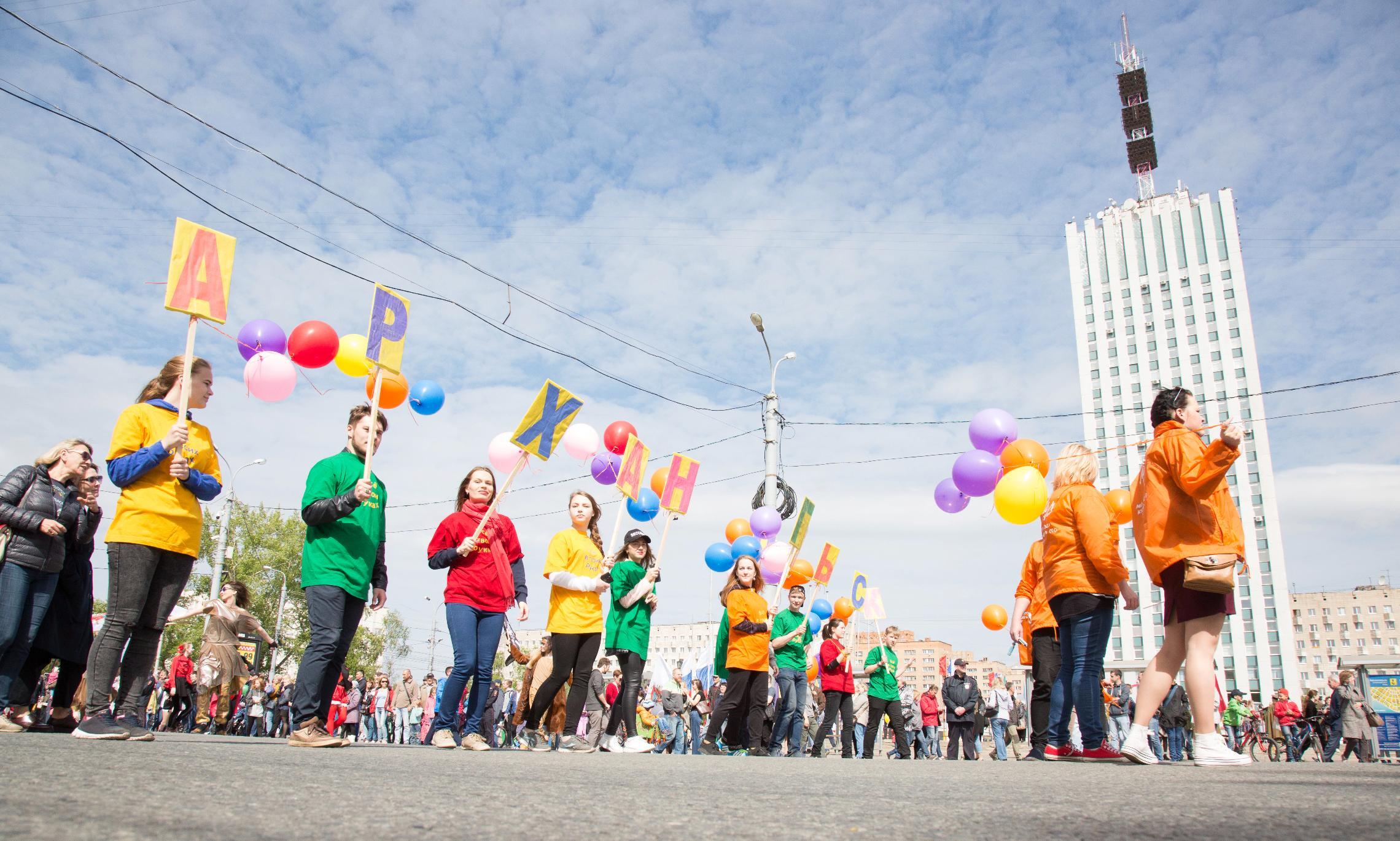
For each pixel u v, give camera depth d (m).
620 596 7.33
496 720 14.50
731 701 8.17
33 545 5.08
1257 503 90.88
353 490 4.62
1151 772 3.83
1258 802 2.17
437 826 1.60
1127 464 96.38
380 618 50.22
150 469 4.15
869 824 1.74
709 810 1.95
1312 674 122.56
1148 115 104.25
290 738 4.73
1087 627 5.15
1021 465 7.70
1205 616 4.25
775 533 12.42
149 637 4.30
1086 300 103.44
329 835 1.46
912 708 16.17
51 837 1.34
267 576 42.19
